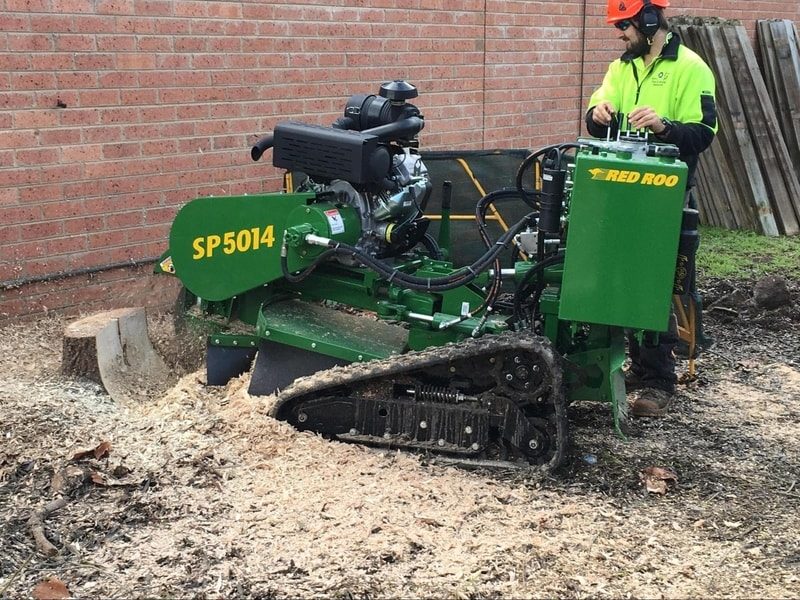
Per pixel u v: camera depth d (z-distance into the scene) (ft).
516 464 13.52
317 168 14.65
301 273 15.12
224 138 22.12
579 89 31.83
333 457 13.64
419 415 13.70
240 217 15.23
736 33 33.65
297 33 23.03
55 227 19.69
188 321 16.94
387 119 15.05
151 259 21.34
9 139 18.67
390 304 14.71
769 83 35.81
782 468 14.26
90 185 20.03
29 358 17.78
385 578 10.68
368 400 13.89
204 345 17.67
